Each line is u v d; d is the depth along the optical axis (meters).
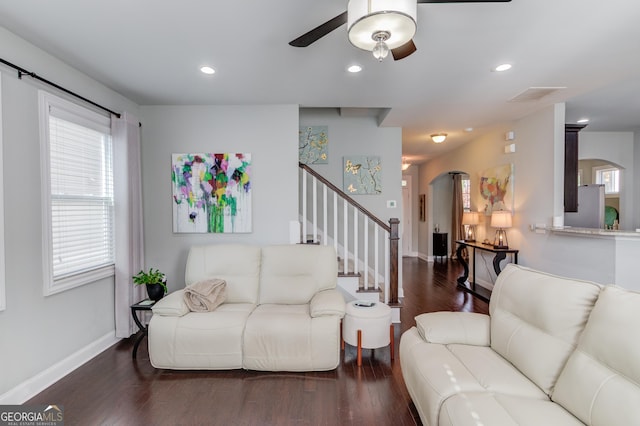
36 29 2.11
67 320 2.59
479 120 4.36
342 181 4.72
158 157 3.71
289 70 2.74
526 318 1.83
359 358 2.62
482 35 2.17
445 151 6.66
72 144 2.71
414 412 2.03
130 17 1.98
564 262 3.61
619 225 5.37
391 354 2.75
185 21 2.02
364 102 3.61
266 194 3.74
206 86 3.12
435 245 8.12
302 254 3.13
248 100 3.54
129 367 2.64
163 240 3.73
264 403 2.13
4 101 2.10
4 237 2.09
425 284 5.52
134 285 3.30
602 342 1.35
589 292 1.59
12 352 2.13
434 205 8.54
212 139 3.71
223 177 3.70
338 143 4.73
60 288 2.50
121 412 2.04
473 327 2.12
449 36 2.18
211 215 3.71
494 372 1.69
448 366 1.76
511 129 4.50
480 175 5.31
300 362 2.47
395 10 1.41
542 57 2.51
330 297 2.70
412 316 3.80
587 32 2.14
